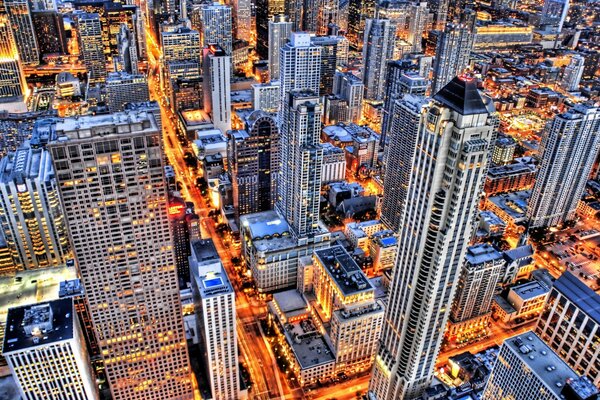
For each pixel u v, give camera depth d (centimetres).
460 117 19675
